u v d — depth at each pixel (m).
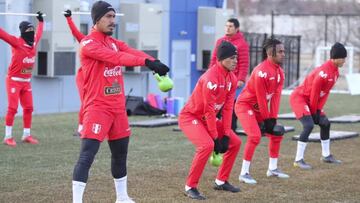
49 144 13.32
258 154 12.66
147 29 21.45
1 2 17.94
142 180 10.07
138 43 21.25
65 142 13.62
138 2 22.28
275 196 9.25
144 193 9.20
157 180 10.09
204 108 8.72
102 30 7.67
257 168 11.27
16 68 12.93
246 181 10.07
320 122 11.66
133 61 7.26
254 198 9.09
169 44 23.31
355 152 13.20
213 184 9.86
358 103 24.45
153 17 21.64
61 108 19.91
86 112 7.71
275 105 10.12
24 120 13.41
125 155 8.18
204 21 24.20
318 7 46.00
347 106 23.27
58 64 18.88
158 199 8.85
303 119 11.48
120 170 8.19
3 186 9.47
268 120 10.12
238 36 12.99
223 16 24.19
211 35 24.09
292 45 32.91
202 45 24.38
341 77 36.72
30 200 8.69
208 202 8.77
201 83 8.70
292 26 45.91
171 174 10.56
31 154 12.13
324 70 11.22
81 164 7.65
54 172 10.52
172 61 23.53
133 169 10.94
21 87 13.13
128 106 19.02
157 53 21.91
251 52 30.16
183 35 23.84
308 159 12.27
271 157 10.59
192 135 8.84
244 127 10.06
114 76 7.74
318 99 11.45
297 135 15.24
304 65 41.31
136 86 22.33
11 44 12.76
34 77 18.98
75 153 12.30
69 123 16.91
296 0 47.44
